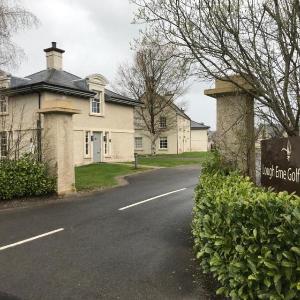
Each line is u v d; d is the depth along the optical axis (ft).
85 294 14.70
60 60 86.89
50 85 72.13
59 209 32.96
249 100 22.65
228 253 12.67
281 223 10.85
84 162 80.94
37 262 18.60
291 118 18.10
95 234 24.03
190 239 22.36
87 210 32.32
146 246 21.04
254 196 12.69
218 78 19.31
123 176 61.16
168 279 15.98
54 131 40.09
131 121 97.25
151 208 32.89
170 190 44.04
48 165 40.22
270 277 11.05
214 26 17.98
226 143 24.22
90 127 83.05
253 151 23.73
